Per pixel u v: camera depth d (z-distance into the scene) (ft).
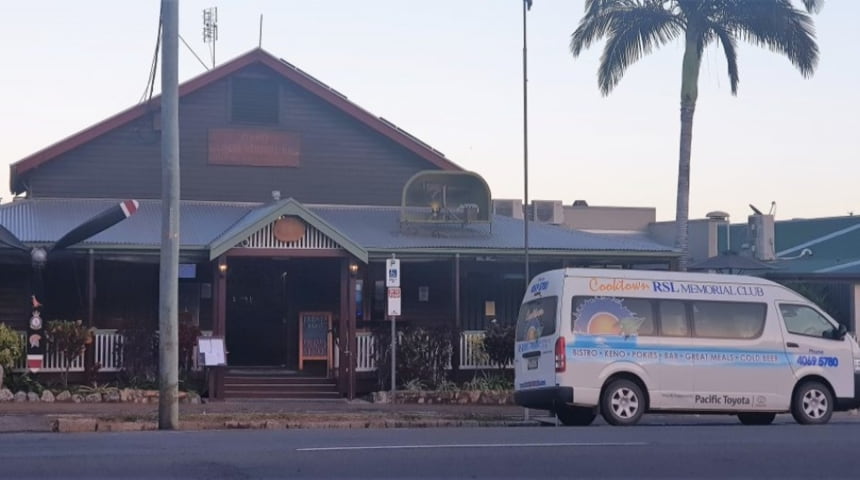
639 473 40.88
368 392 83.46
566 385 59.62
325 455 43.68
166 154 60.03
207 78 92.53
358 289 90.07
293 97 94.99
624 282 61.46
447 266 93.81
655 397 60.75
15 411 67.10
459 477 39.81
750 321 62.75
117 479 38.70
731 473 41.16
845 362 63.72
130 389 75.77
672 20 100.48
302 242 79.41
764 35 98.68
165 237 59.98
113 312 86.79
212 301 86.84
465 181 91.35
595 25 100.32
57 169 90.48
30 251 76.54
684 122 101.24
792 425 60.70
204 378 80.28
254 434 53.52
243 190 93.71
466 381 83.92
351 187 95.81
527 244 79.20
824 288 114.73
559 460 43.09
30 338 75.97
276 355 90.33
